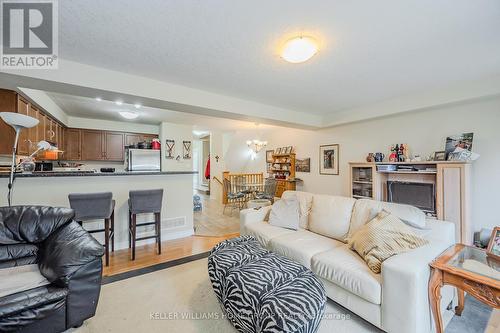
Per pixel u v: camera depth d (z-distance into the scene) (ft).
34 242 6.51
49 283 5.42
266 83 9.48
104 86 8.02
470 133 9.96
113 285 7.72
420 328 4.80
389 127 13.12
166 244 11.81
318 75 8.64
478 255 5.62
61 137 15.35
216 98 10.85
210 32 5.90
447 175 9.84
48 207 7.02
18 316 4.64
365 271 5.66
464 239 9.31
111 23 5.51
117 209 10.96
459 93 9.68
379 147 13.61
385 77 8.84
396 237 6.02
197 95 10.23
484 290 4.41
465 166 9.35
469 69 8.14
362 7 4.95
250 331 4.77
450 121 10.82
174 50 6.81
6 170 9.34
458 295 6.16
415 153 12.00
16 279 5.41
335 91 10.52
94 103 12.96
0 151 8.77
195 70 8.20
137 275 8.42
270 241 8.28
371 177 12.98
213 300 6.89
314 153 17.95
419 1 4.76
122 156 18.56
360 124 14.60
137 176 11.51
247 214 10.13
